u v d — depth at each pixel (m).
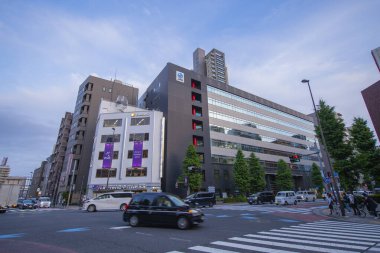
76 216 14.53
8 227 9.71
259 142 51.66
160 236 7.69
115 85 56.75
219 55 105.38
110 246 6.29
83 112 50.91
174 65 43.31
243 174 38.97
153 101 45.62
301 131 65.38
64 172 48.84
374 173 24.89
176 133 38.62
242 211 18.48
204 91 45.75
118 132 38.34
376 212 13.44
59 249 5.95
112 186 34.84
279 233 8.45
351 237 7.68
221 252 5.65
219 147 43.59
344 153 24.48
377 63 19.31
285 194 27.00
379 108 25.78
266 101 58.44
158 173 35.38
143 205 9.88
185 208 9.37
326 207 22.00
